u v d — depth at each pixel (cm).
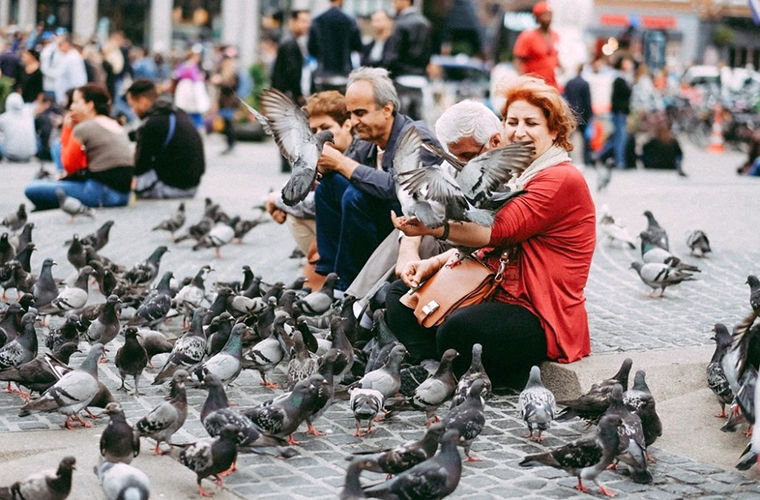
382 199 911
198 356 809
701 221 1581
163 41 4694
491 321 761
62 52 2516
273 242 1447
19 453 664
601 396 692
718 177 2423
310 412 687
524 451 687
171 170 1739
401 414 760
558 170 768
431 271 812
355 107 912
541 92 770
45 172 1741
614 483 634
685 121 3606
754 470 657
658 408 759
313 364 773
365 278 904
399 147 625
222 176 2194
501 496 612
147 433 655
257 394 802
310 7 4812
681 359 806
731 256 1322
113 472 555
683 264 1134
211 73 3438
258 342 873
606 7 5103
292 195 670
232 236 1321
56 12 4606
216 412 636
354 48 2102
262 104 677
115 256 1296
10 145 2388
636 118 2953
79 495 591
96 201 1616
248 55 4766
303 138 674
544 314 770
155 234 1452
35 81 2534
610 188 2016
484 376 723
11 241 1254
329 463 661
